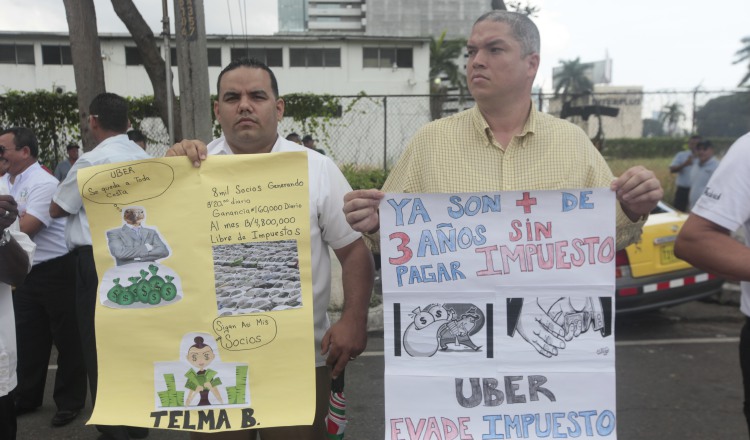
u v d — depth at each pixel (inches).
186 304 74.4
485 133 76.7
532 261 72.2
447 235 73.1
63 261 142.3
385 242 73.6
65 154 525.3
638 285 195.9
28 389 147.6
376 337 209.8
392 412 73.8
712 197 70.6
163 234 74.4
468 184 77.0
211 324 74.2
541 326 72.4
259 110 79.4
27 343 146.2
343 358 77.9
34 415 148.4
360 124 730.8
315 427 83.3
